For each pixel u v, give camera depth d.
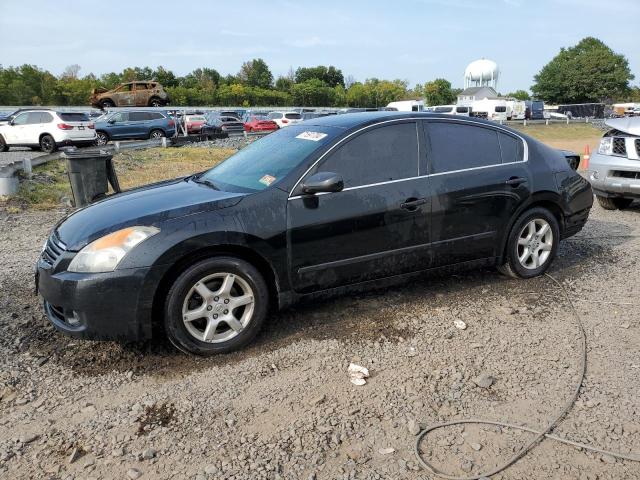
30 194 10.44
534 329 4.02
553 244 5.07
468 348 3.74
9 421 2.98
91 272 3.38
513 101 54.34
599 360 3.55
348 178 4.04
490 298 4.61
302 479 2.49
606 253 5.89
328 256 3.94
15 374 3.45
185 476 2.52
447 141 4.52
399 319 4.20
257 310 3.74
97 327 3.41
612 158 7.59
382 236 4.13
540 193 4.86
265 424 2.91
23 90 66.12
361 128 4.19
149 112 25.84
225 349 3.66
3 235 7.43
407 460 2.61
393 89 91.31
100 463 2.63
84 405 3.12
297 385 3.29
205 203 3.69
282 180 3.88
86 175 9.09
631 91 93.56
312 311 4.36
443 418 2.95
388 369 3.47
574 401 3.08
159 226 3.48
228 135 29.33
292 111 40.94
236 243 3.59
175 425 2.91
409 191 4.21
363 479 2.48
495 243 4.72
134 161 17.69
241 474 2.52
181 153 20.77
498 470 2.53
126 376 3.43
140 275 3.37
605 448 2.68
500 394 3.18
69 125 19.69
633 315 4.25
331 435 2.81
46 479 2.52
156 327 3.68
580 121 49.75
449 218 4.41
